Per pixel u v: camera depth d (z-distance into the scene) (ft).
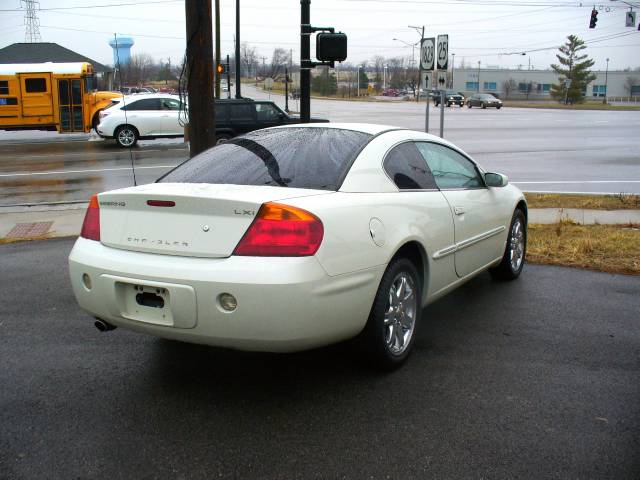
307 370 13.87
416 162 15.44
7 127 87.51
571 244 25.45
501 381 13.28
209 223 11.58
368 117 143.23
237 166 13.79
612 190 44.73
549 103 327.26
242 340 11.34
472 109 208.23
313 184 12.85
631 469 9.98
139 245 12.17
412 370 13.84
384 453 10.46
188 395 12.65
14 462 10.20
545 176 52.60
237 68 107.45
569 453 10.46
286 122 66.39
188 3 25.20
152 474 9.89
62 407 12.12
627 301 18.89
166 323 11.78
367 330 13.04
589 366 14.07
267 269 11.07
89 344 15.46
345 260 11.92
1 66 86.94
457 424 11.44
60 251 26.14
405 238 13.50
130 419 11.64
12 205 39.93
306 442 10.82
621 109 226.79
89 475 9.86
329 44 32.76
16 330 16.43
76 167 59.36
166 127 76.69
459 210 16.20
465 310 18.04
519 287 20.38
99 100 90.84
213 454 10.45
